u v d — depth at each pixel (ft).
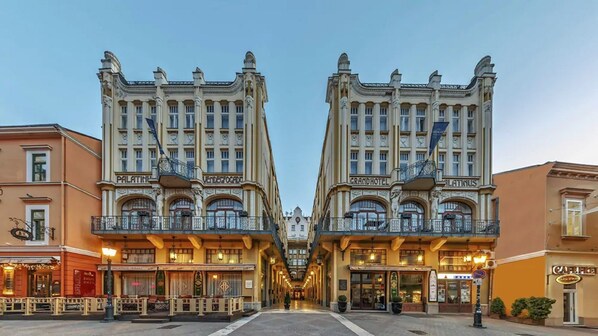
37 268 68.23
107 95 78.74
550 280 65.57
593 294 66.18
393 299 71.56
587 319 64.54
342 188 77.20
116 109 79.77
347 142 78.79
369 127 81.66
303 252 248.32
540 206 68.44
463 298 75.56
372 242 76.38
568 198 68.69
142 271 75.20
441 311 74.13
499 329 52.01
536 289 67.62
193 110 81.20
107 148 77.87
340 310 71.82
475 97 80.79
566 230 67.41
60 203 68.49
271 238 76.02
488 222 75.10
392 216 76.48
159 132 78.59
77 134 74.18
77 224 71.31
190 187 77.71
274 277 119.34
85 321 55.42
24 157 70.08
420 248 76.69
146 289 75.46
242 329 46.91
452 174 79.51
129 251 77.51
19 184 69.05
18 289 67.72
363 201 79.46
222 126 81.30
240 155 80.23
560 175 68.90
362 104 80.89
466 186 78.07
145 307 56.80
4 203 68.90
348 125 79.41
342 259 75.97
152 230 71.77
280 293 148.05
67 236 68.49
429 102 80.74
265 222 81.00
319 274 114.42
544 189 68.13
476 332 48.24
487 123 79.10
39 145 69.62
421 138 80.38
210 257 77.30
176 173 73.15
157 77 79.51
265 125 94.94
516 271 72.59
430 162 74.95
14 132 69.77
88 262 73.05
